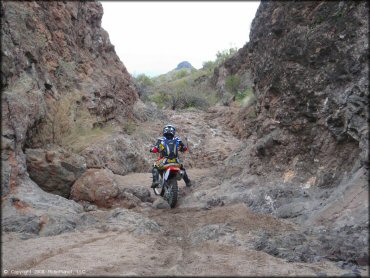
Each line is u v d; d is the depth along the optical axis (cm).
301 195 614
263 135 782
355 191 507
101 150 923
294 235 476
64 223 524
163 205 741
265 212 617
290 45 716
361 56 582
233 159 932
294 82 690
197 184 870
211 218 604
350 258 404
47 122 813
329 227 485
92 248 442
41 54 905
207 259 407
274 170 711
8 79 695
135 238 488
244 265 386
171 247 463
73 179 716
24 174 629
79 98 1006
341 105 591
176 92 2238
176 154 775
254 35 984
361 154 519
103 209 695
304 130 673
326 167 615
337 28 638
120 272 362
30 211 538
